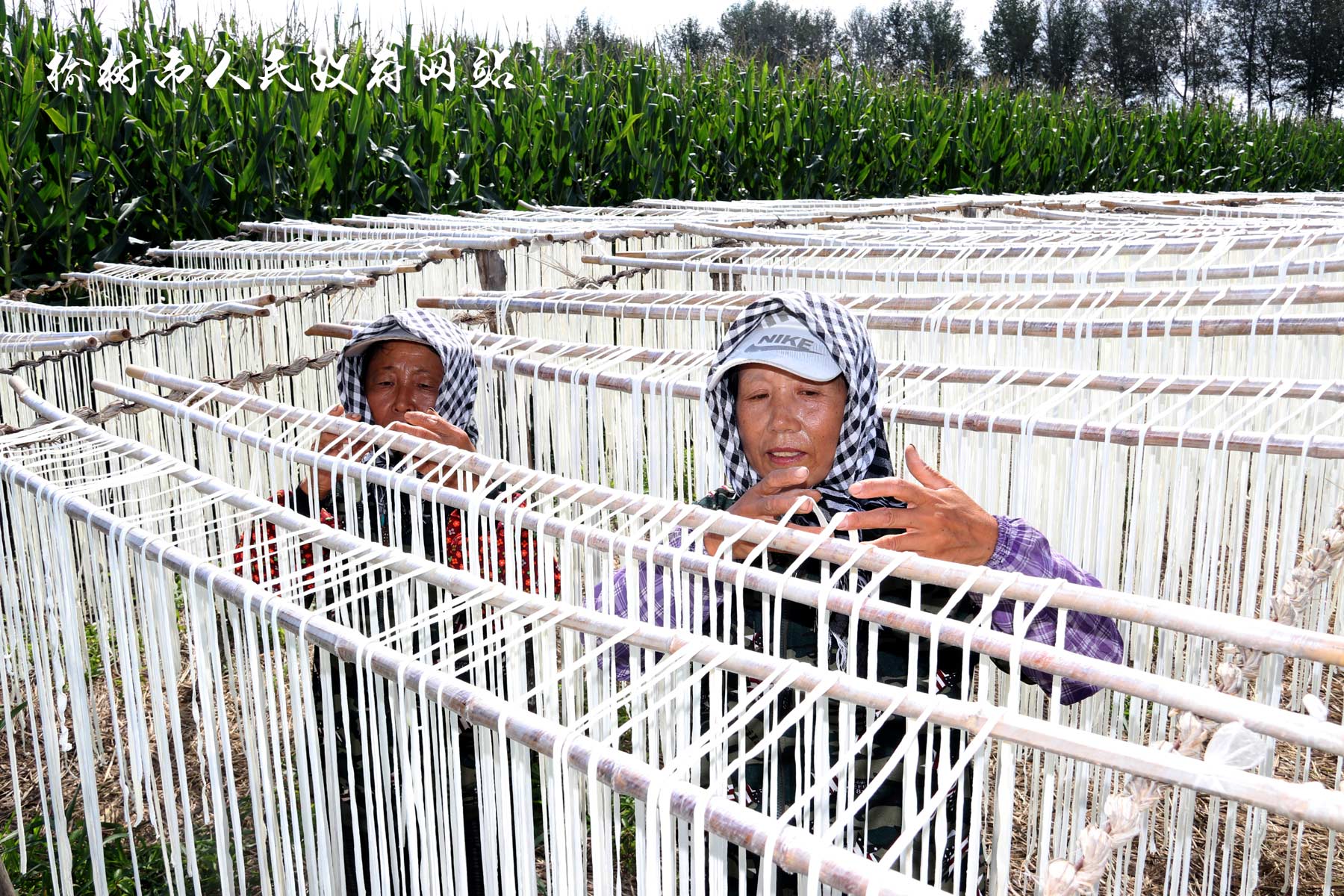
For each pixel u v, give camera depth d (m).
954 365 2.36
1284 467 2.16
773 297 1.62
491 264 4.29
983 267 3.87
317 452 2.09
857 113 10.34
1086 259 3.71
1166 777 0.86
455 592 1.38
